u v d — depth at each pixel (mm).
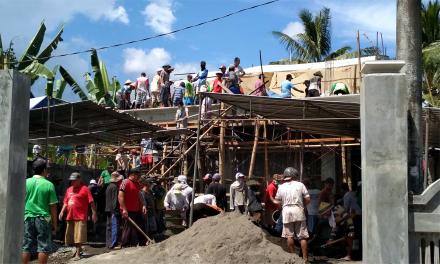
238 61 19172
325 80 20625
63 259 12312
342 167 18844
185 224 14461
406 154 6031
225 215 10906
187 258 9930
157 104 22516
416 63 7441
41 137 17156
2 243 6777
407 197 6004
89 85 21672
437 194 6102
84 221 12406
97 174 20547
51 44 20266
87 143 18766
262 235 10203
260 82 19234
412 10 7512
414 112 7309
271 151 19281
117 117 14898
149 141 19891
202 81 20109
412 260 6039
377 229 5961
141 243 13328
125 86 23672
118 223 13398
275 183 14008
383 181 6008
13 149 6980
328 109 13328
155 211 15617
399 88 6105
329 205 12836
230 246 9891
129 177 13094
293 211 10578
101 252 13102
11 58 19250
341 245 12414
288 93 18094
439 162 20578
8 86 7008
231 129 18062
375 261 5922
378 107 6090
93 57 21562
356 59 20453
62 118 14859
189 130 17391
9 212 6879
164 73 22266
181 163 18828
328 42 39438
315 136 19562
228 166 18891
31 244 8820
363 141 6219
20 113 7148
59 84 22875
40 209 8891
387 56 20156
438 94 22766
